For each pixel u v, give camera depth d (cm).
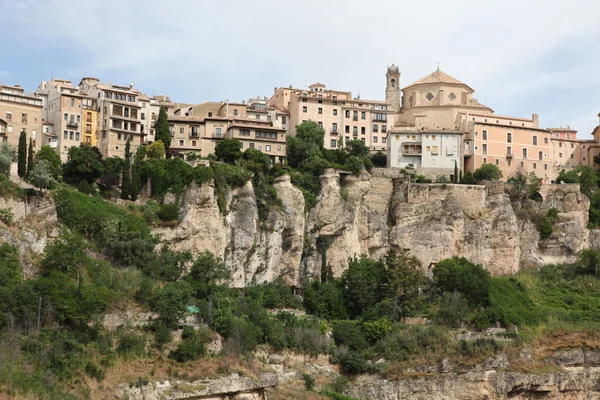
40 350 9906
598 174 19188
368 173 16425
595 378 13788
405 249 16100
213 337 11562
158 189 14450
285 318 13288
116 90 16638
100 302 10869
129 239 12838
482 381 12900
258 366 11600
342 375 12706
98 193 14100
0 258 10744
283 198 15200
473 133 18612
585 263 16575
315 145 17262
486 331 13988
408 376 12731
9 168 12875
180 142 16850
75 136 15988
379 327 13425
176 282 12606
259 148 16850
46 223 12169
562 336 14175
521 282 15800
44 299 10394
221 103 18462
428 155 18112
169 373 10756
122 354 10681
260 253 14550
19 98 15338
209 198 13975
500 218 16525
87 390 9856
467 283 14850
